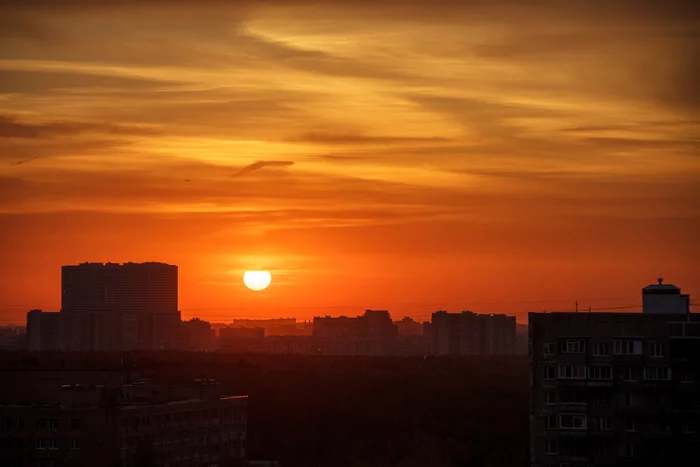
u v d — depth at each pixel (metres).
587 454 157.88
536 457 159.25
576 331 158.75
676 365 155.62
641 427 156.38
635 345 156.88
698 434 155.00
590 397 158.12
